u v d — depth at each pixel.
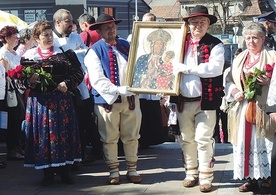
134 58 6.05
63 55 6.21
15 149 7.81
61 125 6.12
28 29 8.01
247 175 5.66
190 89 5.85
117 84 6.04
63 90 6.05
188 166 6.16
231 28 43.66
